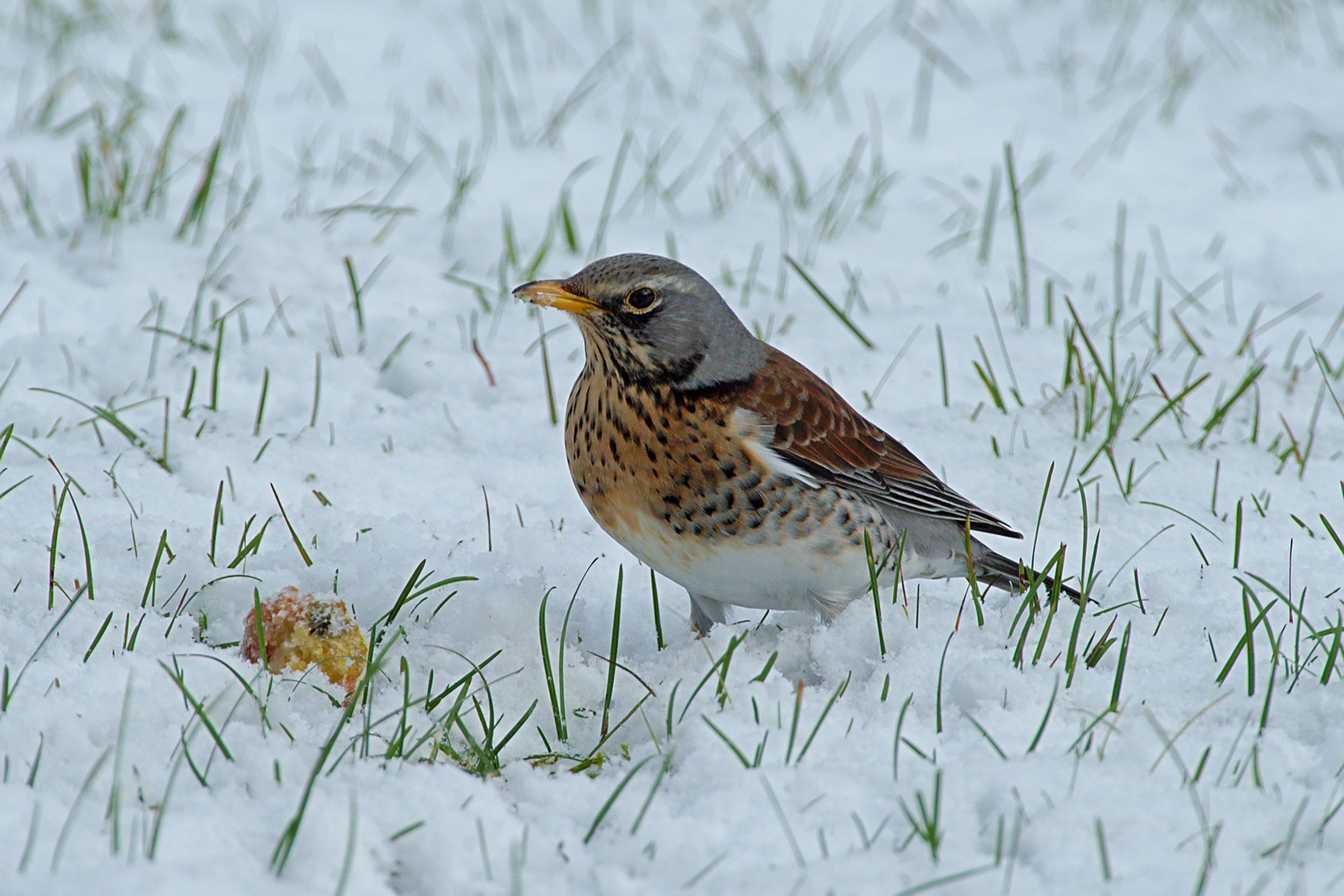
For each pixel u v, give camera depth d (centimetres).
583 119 2205
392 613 819
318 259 1548
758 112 2252
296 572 905
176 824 572
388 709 736
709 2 2936
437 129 2122
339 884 548
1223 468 1173
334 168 1917
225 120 2083
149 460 1088
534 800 654
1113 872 573
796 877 566
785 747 690
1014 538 954
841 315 1412
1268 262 1675
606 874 575
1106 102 2267
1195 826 604
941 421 1252
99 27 2448
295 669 750
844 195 1900
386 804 614
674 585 966
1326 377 1371
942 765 668
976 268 1677
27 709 679
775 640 856
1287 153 2044
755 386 838
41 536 918
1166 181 1955
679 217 1811
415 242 1670
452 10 2803
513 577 930
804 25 2777
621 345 820
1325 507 1111
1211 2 2767
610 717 773
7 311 1348
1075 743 682
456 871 581
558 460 1163
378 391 1284
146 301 1423
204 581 872
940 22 2748
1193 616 872
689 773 668
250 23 2611
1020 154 2075
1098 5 2792
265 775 638
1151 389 1332
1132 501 1108
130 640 777
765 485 816
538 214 1791
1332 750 679
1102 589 948
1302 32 2578
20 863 542
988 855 590
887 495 873
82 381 1244
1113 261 1698
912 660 792
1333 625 849
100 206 1619
